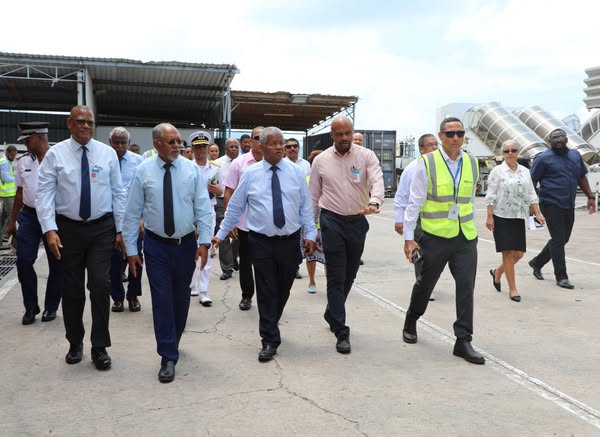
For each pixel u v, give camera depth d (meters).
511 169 6.29
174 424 3.21
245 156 6.20
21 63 18.00
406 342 4.79
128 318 5.59
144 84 22.28
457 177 4.41
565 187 6.92
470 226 4.44
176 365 4.22
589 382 3.88
